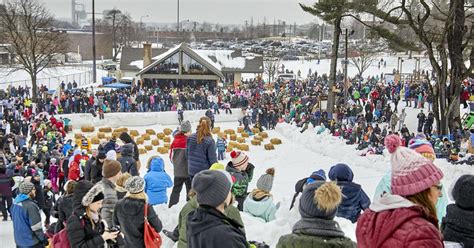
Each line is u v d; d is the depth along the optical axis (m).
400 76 60.88
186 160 11.35
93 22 66.88
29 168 15.95
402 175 3.35
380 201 3.37
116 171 7.86
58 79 63.78
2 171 14.66
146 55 66.94
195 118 40.75
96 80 74.31
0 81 65.81
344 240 4.07
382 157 25.47
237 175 9.59
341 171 7.96
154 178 10.94
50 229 9.25
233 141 34.69
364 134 30.05
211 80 58.31
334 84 38.59
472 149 25.44
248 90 50.75
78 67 86.56
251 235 7.95
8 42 59.81
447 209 4.26
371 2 32.81
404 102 47.06
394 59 96.31
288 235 4.23
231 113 41.69
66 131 36.47
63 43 69.62
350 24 74.00
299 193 9.03
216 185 4.36
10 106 37.53
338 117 35.56
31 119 35.28
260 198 8.59
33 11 68.94
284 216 8.36
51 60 59.72
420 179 3.30
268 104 39.28
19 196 9.05
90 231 5.99
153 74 57.78
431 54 31.62
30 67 52.22
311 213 4.14
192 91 47.69
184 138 11.52
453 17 30.62
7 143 24.94
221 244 4.17
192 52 57.50
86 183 6.14
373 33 34.62
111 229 6.32
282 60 102.38
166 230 8.85
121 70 69.44
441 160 22.36
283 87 53.75
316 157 29.31
